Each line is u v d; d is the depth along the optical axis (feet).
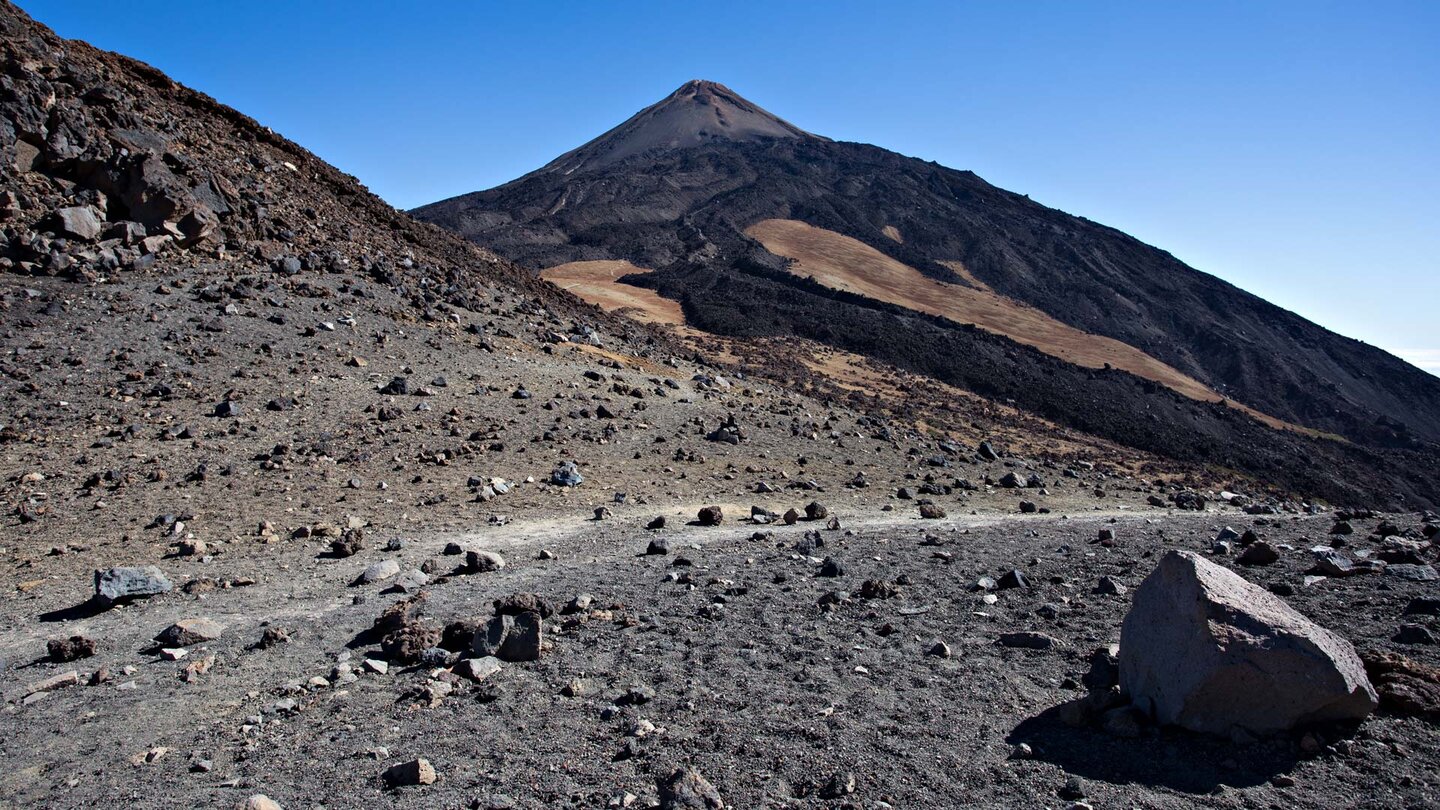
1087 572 37.65
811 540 46.26
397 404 76.74
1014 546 45.80
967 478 87.51
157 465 57.00
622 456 74.59
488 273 147.54
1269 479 293.43
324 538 47.62
